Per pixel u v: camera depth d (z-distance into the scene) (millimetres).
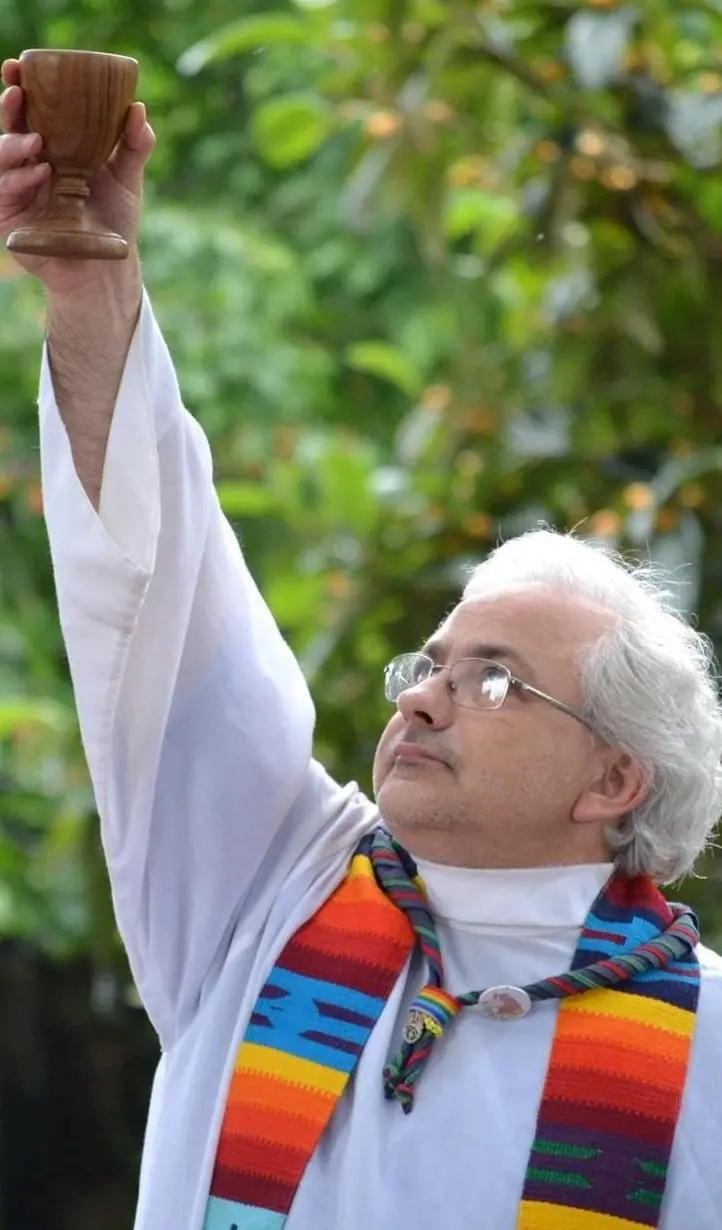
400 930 5266
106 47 17797
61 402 5023
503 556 5477
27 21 17516
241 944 5336
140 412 4941
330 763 10453
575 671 5215
